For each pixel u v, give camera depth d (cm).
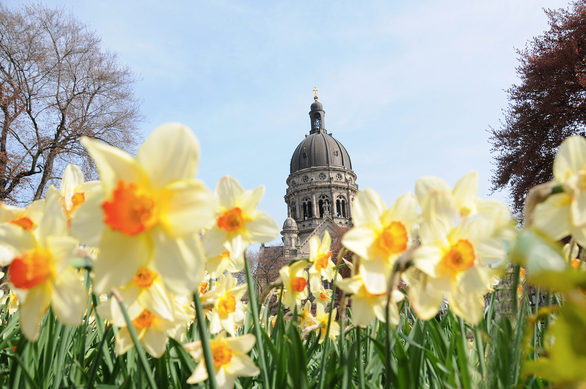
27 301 95
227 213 165
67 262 92
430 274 104
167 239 90
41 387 150
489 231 110
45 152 2264
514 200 2177
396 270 105
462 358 121
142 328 133
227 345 146
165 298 122
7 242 97
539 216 95
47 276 94
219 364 142
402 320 232
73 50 2255
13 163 2038
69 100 2258
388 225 120
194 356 143
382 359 143
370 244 118
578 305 60
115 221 86
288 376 145
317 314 241
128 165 91
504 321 105
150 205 89
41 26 2203
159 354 133
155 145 92
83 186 160
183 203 89
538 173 2086
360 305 133
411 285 116
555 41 2069
